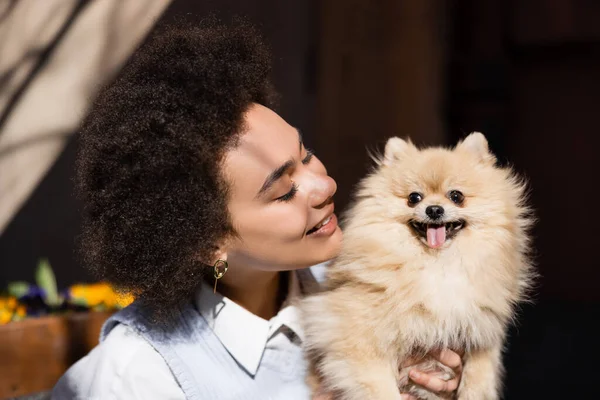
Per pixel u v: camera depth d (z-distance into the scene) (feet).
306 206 6.45
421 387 7.23
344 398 6.98
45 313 10.37
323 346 7.09
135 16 16.88
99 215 6.34
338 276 7.43
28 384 9.03
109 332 6.79
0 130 17.75
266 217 6.23
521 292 7.65
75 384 6.40
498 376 7.55
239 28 7.20
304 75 20.39
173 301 6.33
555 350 19.35
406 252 7.14
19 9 17.81
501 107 22.76
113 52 17.07
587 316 22.26
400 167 7.76
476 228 7.31
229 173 6.15
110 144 6.19
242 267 6.62
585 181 23.62
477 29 22.89
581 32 22.80
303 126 20.54
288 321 6.99
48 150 17.60
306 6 20.22
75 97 17.29
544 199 24.29
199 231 6.13
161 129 6.12
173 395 6.13
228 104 6.22
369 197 7.78
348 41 20.38
